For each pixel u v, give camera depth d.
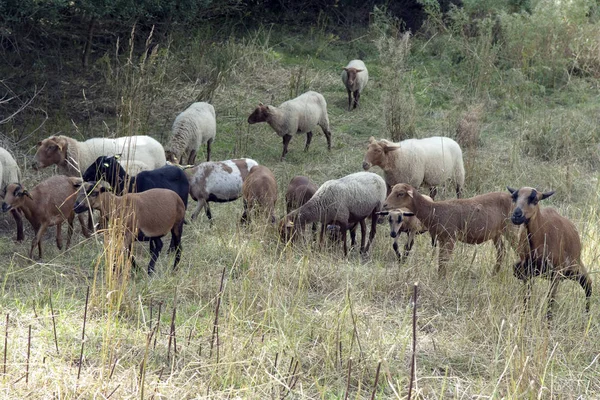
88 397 7.70
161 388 7.96
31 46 22.92
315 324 9.80
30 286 10.88
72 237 13.70
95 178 13.05
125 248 10.62
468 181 17.27
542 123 20.61
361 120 22.08
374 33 28.25
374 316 10.36
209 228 14.14
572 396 8.45
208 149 18.66
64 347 8.81
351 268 12.05
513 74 23.78
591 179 17.48
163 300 10.65
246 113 21.88
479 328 9.84
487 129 21.28
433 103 23.17
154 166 15.31
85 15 21.23
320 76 25.02
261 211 13.63
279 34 28.14
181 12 22.55
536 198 10.24
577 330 10.02
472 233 12.05
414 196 12.34
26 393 7.66
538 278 10.80
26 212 12.20
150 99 19.86
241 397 8.02
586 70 25.08
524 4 26.81
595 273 11.27
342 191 13.30
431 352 9.48
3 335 8.92
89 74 22.55
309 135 19.66
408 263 12.22
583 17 25.89
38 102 20.44
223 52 24.95
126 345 9.07
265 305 9.96
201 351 9.01
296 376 8.35
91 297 10.09
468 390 8.56
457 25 26.09
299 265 11.62
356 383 8.60
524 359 8.35
